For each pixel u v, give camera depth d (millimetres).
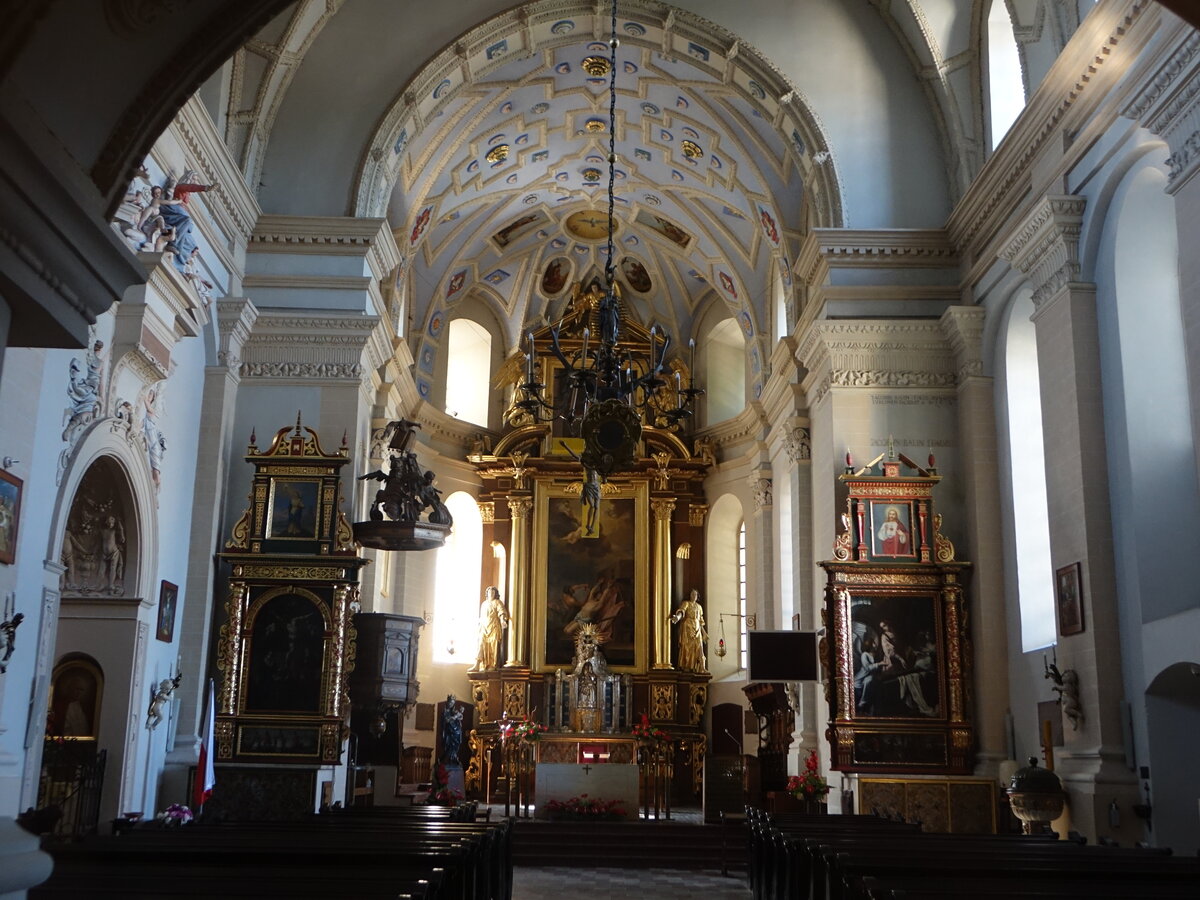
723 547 28594
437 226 26484
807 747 20688
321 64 19859
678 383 29875
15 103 4660
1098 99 14086
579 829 19094
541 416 28953
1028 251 15328
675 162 24891
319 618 17047
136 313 13602
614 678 26734
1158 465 13273
